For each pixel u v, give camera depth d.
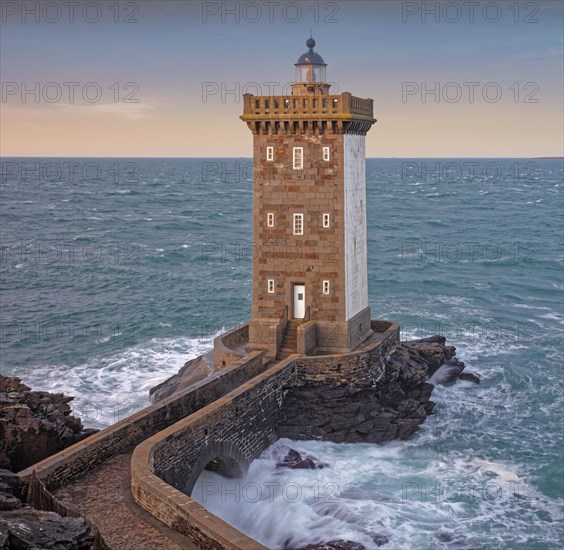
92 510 31.78
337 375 49.38
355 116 50.34
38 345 72.19
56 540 25.77
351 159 52.00
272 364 50.38
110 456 36.81
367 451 48.66
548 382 62.69
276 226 51.84
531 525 41.44
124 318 81.94
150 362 67.00
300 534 39.47
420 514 41.69
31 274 105.00
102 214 177.62
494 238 144.38
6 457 38.00
